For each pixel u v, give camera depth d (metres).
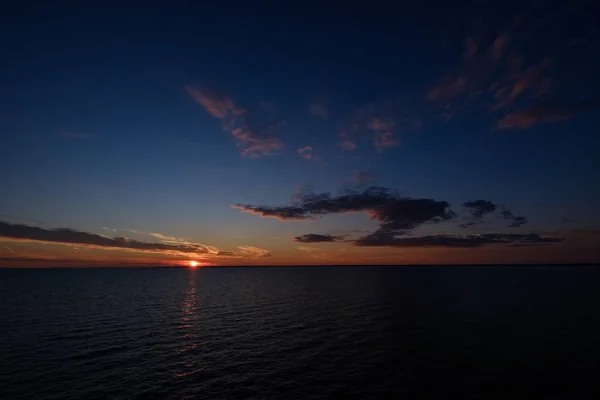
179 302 65.88
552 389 21.42
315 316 48.91
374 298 70.75
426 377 23.73
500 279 138.38
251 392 21.72
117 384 23.12
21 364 27.12
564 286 97.25
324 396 20.98
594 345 31.00
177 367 26.56
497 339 33.56
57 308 56.78
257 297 75.44
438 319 44.53
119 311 53.84
